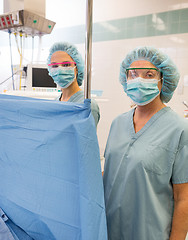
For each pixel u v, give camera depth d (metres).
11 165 0.73
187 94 2.54
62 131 0.63
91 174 0.59
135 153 0.92
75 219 0.60
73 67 1.38
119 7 2.82
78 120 0.61
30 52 3.40
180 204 0.84
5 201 0.74
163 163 0.88
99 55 2.99
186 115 2.40
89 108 0.61
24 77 2.46
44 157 0.66
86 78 0.60
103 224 0.59
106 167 1.02
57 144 0.64
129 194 0.90
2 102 0.75
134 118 1.04
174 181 0.87
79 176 0.59
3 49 3.46
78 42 3.14
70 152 0.62
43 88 2.21
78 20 3.12
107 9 2.89
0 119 0.75
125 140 0.98
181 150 0.86
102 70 2.99
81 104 0.62
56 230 0.62
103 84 3.00
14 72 2.53
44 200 0.65
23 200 0.69
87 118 0.60
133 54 1.01
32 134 0.69
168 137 0.89
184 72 2.54
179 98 2.58
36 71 2.21
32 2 1.96
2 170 0.75
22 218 0.70
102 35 2.95
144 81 0.96
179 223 0.83
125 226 0.90
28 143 0.69
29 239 0.68
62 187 0.63
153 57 0.97
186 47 2.51
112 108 2.98
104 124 3.03
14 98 0.80
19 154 0.71
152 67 0.98
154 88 0.96
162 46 2.62
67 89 1.44
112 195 0.95
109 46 2.92
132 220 0.89
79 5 3.09
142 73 0.98
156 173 0.87
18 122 0.72
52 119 0.66
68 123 0.62
